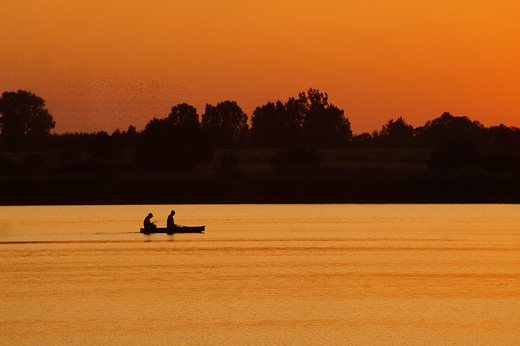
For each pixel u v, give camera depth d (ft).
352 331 376.68
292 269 567.18
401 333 372.99
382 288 487.20
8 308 427.74
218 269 566.36
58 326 386.93
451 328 381.40
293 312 417.49
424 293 468.75
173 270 561.84
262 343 356.79
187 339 362.94
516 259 622.54
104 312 417.49
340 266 582.76
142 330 378.94
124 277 528.63
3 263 602.03
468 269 566.77
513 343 355.56
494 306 430.20
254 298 454.40
